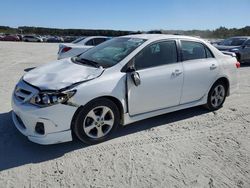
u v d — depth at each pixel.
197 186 3.11
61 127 3.59
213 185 3.15
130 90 4.12
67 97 3.54
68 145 3.94
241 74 10.44
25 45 32.94
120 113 4.18
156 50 4.50
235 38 14.35
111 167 3.43
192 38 5.10
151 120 5.00
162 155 3.76
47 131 3.53
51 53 20.94
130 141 4.14
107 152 3.79
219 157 3.77
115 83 3.95
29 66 11.96
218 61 5.40
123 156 3.70
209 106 5.51
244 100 6.55
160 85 4.45
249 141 4.30
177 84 4.69
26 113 3.55
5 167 3.36
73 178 3.18
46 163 3.48
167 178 3.24
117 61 4.17
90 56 4.68
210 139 4.32
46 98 3.46
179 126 4.79
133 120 4.32
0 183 3.04
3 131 4.30
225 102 6.32
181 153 3.84
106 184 3.09
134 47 4.35
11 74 9.38
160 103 4.57
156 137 4.32
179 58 4.79
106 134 4.08
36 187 3.00
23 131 3.75
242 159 3.74
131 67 4.11
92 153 3.75
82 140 3.86
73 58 4.84
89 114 3.81
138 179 3.20
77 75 3.83
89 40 11.47
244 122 5.10
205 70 5.12
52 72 4.01
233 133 4.59
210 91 5.40
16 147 3.84
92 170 3.35
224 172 3.41
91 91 3.71
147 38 4.59
